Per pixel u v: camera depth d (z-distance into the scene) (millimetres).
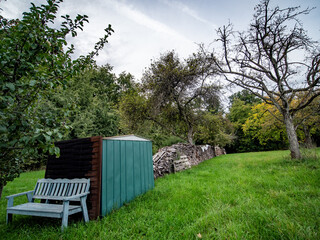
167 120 14477
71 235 2510
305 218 2557
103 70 29078
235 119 30859
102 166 3531
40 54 1866
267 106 16031
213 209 3088
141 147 5133
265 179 5090
